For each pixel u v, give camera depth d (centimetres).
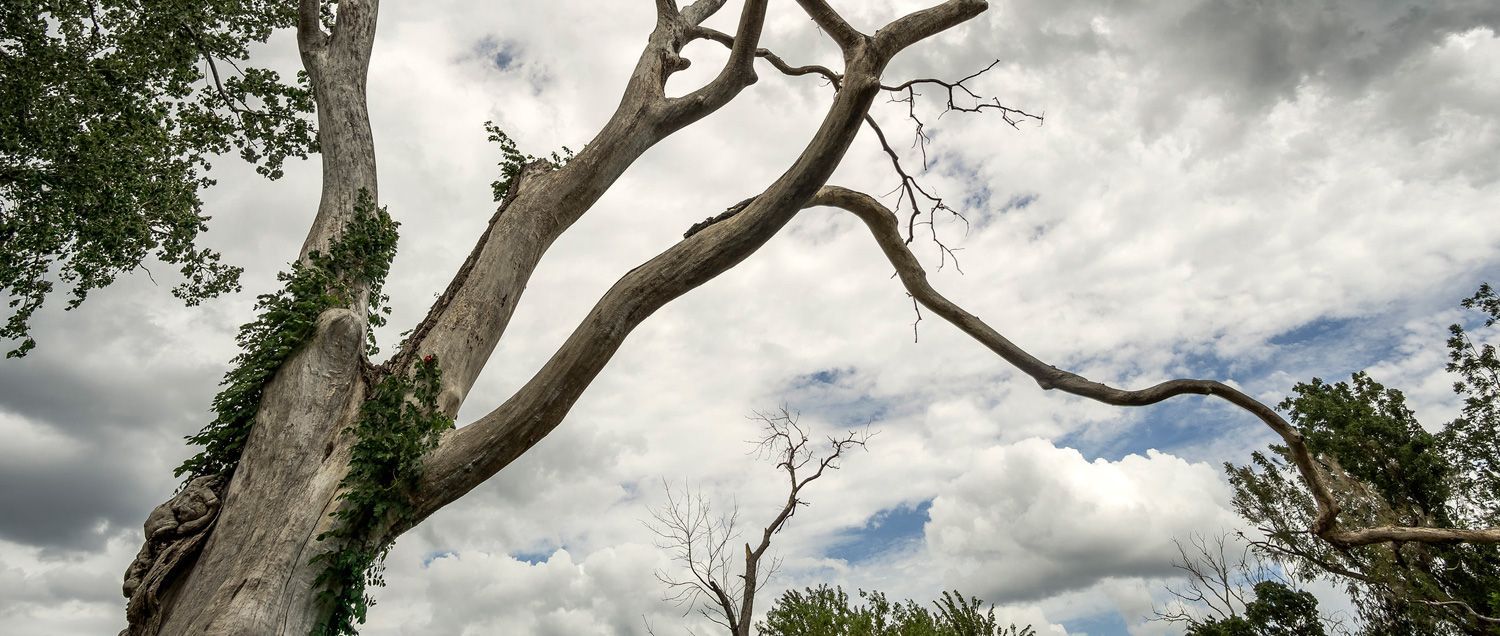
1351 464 1634
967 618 1234
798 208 776
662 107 1094
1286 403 1817
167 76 1353
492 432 745
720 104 1116
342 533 702
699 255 776
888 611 1256
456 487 742
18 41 1217
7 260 1188
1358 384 1769
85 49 1295
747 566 1348
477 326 881
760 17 1008
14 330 1239
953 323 1011
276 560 679
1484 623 1316
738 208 888
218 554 691
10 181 1205
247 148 1452
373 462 734
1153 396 817
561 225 1020
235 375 817
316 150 1488
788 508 1405
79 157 1222
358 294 906
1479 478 1709
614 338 757
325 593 682
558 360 753
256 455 752
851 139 742
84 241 1270
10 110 1184
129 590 700
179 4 1296
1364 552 1451
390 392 784
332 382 800
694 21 1302
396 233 984
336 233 938
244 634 631
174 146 1380
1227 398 798
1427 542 738
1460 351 1883
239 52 1402
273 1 1441
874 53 737
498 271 930
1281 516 1623
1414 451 1587
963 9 796
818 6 746
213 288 1445
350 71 1109
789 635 1241
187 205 1390
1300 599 1552
